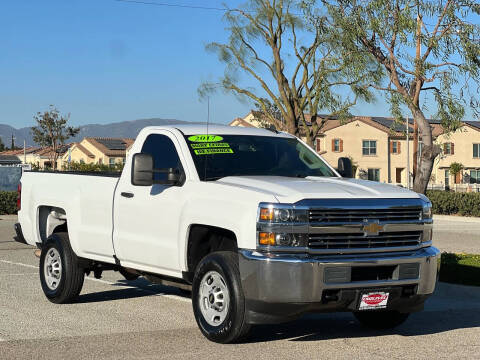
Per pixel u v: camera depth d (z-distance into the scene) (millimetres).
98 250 8453
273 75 32875
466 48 15844
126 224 8016
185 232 7137
